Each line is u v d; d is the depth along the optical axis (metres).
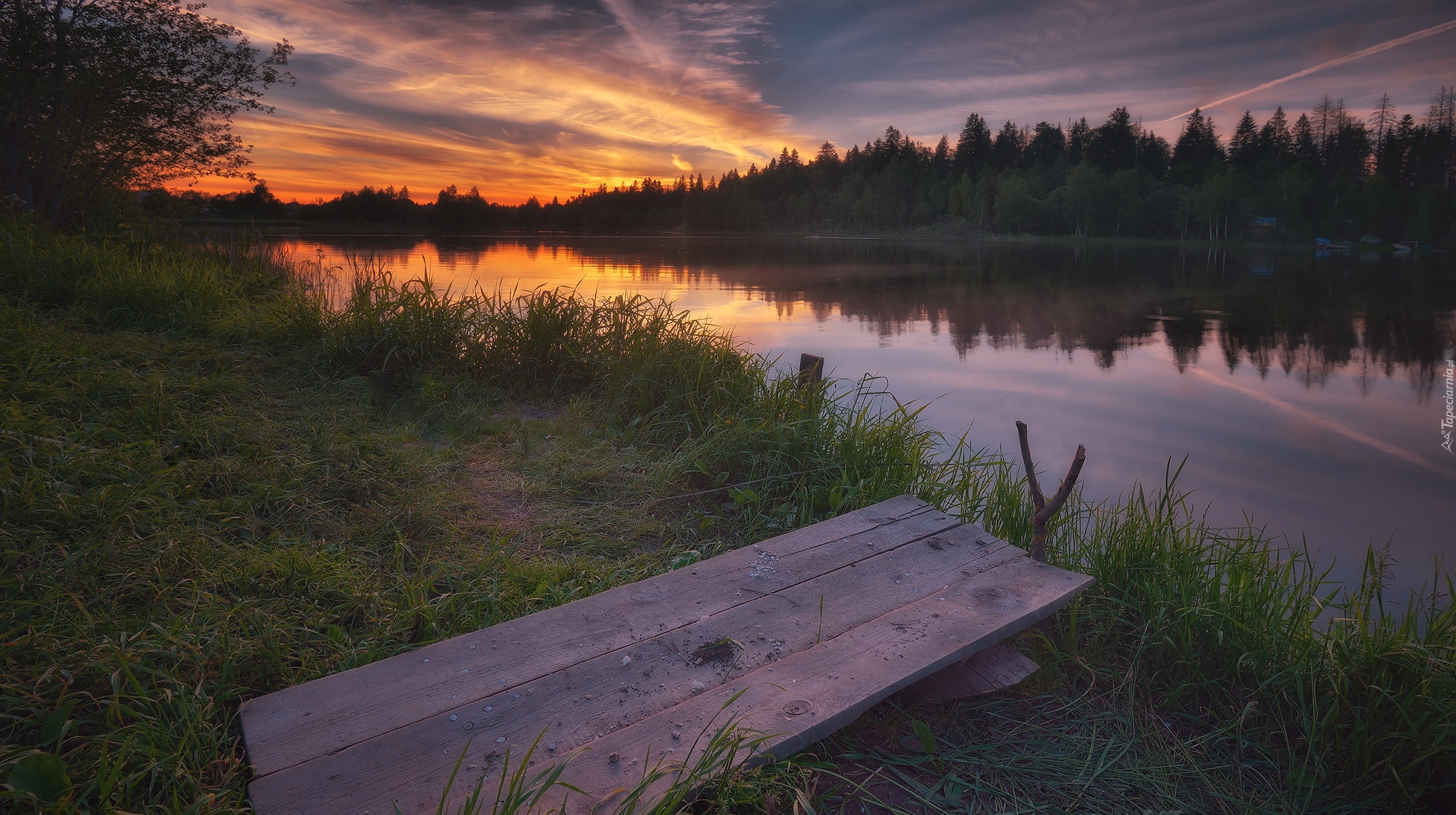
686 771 1.81
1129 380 10.79
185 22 10.95
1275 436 8.16
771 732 1.93
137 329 5.77
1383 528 5.77
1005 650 2.62
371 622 2.58
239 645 2.28
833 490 3.83
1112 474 6.83
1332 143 119.62
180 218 13.19
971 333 14.41
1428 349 13.85
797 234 118.81
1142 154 128.75
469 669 2.16
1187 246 81.19
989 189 109.62
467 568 2.96
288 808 1.65
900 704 2.46
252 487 3.28
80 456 3.22
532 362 5.72
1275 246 86.06
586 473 3.98
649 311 6.08
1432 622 2.66
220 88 11.45
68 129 10.69
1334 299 22.78
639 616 2.46
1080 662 2.68
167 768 1.76
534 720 1.97
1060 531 3.67
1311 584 3.04
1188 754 2.36
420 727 1.92
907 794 2.09
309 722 1.91
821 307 17.47
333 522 3.21
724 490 4.02
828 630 2.42
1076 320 16.97
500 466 4.07
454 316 5.92
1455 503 6.30
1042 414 8.73
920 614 2.51
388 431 4.32
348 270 11.62
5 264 6.31
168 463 3.46
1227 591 3.02
